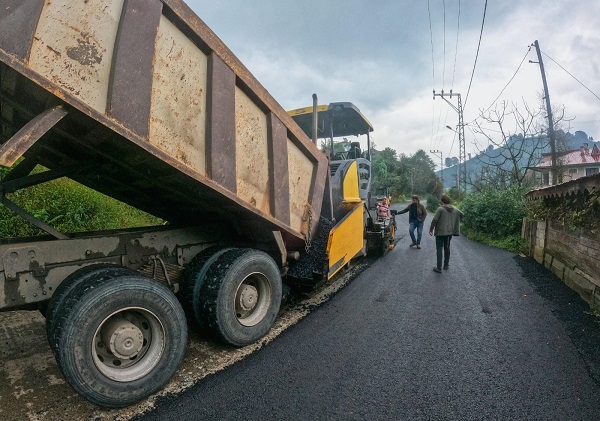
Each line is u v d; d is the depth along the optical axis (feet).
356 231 20.74
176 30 10.11
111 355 9.41
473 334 13.28
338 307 16.51
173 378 10.38
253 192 13.07
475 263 26.14
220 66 11.32
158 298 9.68
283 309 16.31
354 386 9.87
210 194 11.89
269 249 15.12
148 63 9.30
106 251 11.13
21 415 8.71
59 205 23.77
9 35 6.88
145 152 9.49
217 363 11.27
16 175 13.04
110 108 8.48
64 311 8.45
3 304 8.96
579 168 125.80
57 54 7.64
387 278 21.75
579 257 18.99
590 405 8.95
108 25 8.52
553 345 12.32
